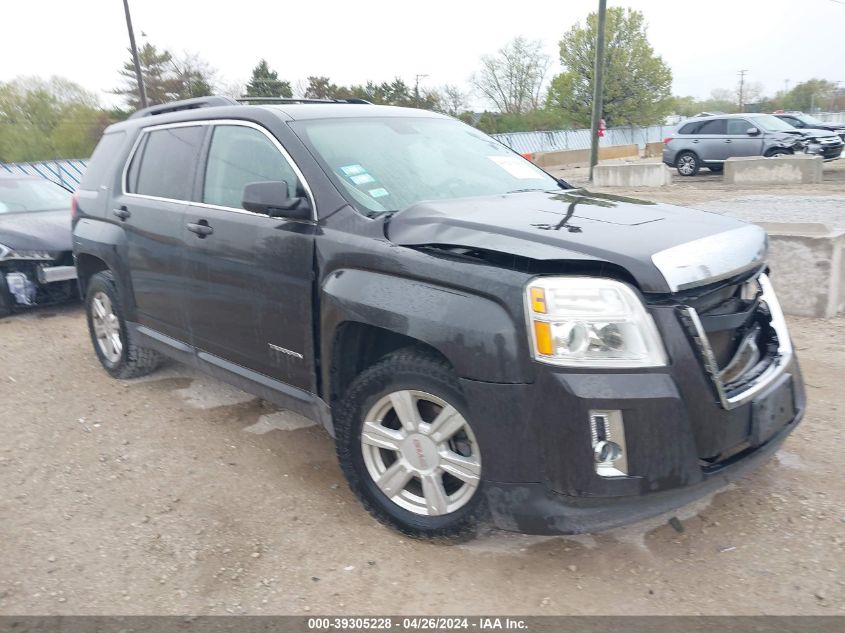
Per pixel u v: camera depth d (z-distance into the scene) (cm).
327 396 361
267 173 399
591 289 281
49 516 373
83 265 575
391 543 338
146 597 307
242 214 406
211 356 446
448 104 6091
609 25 5334
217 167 435
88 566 330
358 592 306
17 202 866
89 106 5756
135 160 518
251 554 335
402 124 446
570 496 282
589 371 277
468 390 294
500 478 292
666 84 5475
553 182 459
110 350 567
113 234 514
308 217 364
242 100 491
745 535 334
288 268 371
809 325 640
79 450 448
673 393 278
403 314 311
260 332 397
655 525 345
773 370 324
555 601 296
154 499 387
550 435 281
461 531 318
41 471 422
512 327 285
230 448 444
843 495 365
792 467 394
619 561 320
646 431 277
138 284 498
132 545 345
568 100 5597
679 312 283
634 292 282
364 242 337
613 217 337
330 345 348
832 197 1482
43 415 504
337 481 400
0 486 405
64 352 646
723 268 303
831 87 9919
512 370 284
